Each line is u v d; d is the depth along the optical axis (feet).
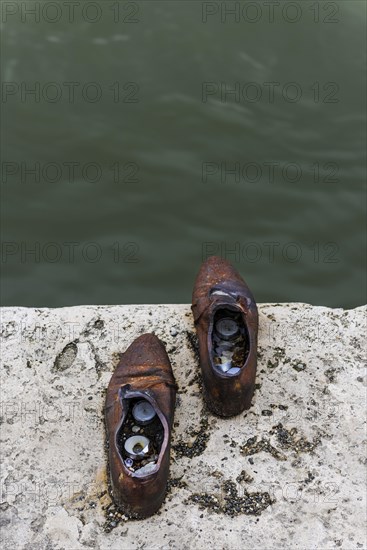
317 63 11.51
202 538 5.67
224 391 5.94
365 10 12.31
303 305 6.70
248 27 11.92
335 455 5.97
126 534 5.69
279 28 11.91
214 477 5.88
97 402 6.21
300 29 11.89
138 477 5.54
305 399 6.19
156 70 11.38
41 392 6.25
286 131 10.71
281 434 6.04
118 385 6.03
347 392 6.23
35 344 6.48
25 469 5.93
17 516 5.76
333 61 11.51
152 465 5.68
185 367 6.35
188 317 6.62
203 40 11.66
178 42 11.65
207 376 5.99
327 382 6.27
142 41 11.68
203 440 6.02
